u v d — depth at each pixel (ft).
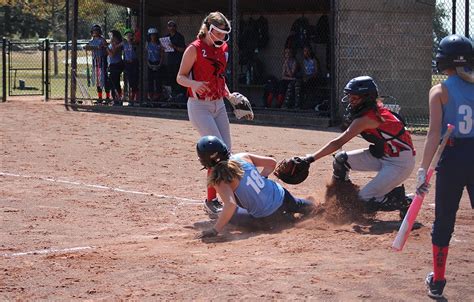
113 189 37.76
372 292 20.24
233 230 28.78
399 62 70.18
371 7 68.18
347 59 67.46
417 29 70.90
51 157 47.57
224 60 32.01
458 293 20.24
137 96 80.94
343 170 28.76
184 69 31.58
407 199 28.81
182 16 90.02
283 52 80.94
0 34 192.85
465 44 19.79
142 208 33.47
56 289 21.03
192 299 19.88
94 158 47.44
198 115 31.99
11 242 26.91
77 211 32.63
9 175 41.11
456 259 23.30
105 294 20.49
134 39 81.20
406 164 28.22
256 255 24.11
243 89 82.17
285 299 19.72
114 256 24.44
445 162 19.94
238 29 77.56
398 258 23.34
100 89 82.84
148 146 52.80
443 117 19.99
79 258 24.25
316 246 25.02
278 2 77.97
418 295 20.07
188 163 46.03
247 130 62.13
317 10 77.30
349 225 28.48
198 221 30.78
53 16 158.51
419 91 71.36
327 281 21.13
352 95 27.86
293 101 73.31
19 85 109.60
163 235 28.25
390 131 27.96
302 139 56.54
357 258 23.39
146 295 20.29
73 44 82.02
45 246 26.35
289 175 29.43
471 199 20.16
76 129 61.93
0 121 66.80
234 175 27.30
